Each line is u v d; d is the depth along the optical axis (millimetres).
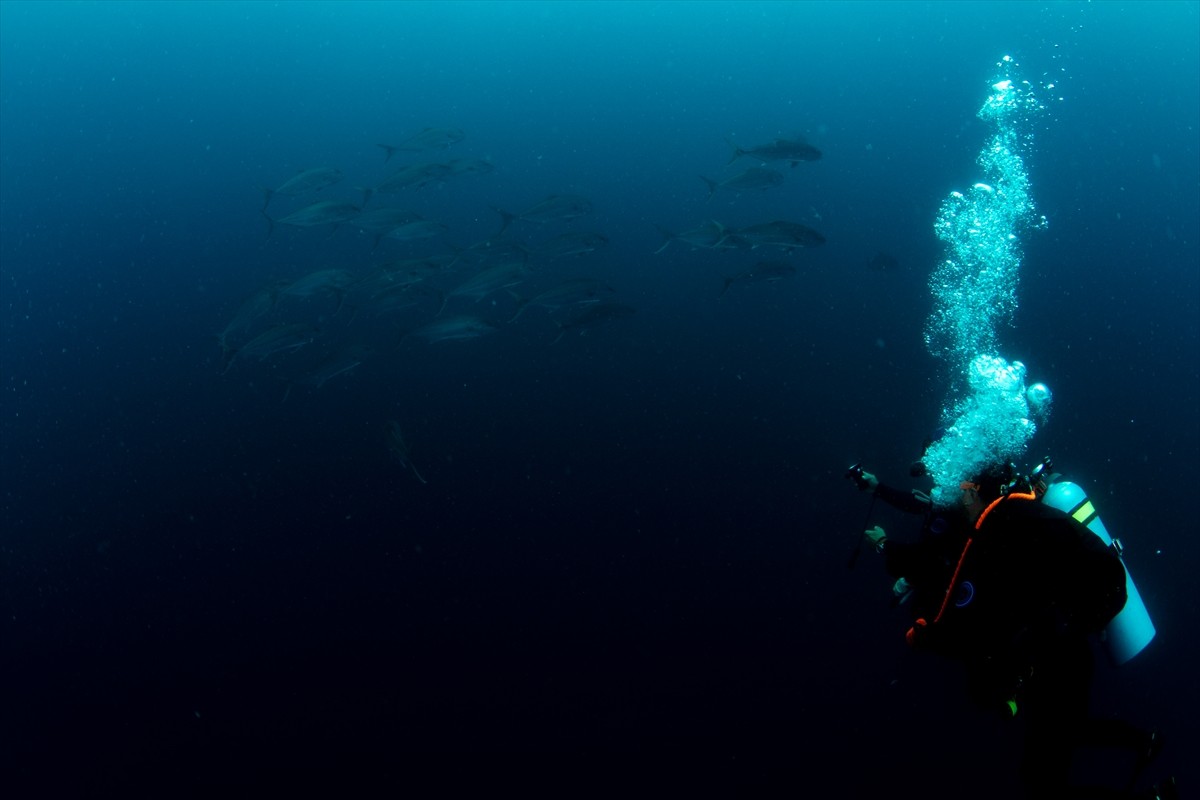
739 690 5691
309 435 9617
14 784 5375
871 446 8367
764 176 9922
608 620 6410
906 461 8078
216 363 12219
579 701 5699
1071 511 3000
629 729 5453
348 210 9859
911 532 7090
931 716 5395
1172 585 6113
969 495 2928
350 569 7219
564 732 5477
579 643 6211
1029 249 14141
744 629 6211
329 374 8453
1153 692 5336
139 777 5359
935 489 3045
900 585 3471
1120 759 5055
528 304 8812
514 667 6031
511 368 11008
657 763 5191
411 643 6336
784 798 4891
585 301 8805
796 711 5500
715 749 5258
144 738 5672
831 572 6707
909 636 3035
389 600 6809
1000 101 27156
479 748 5379
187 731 5699
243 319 8547
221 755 5484
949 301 12008
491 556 7223
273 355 12242
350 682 6008
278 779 5266
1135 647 3014
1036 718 2771
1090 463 7750
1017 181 18922
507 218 9773
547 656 6109
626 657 6043
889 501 3553
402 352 11844
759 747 5250
